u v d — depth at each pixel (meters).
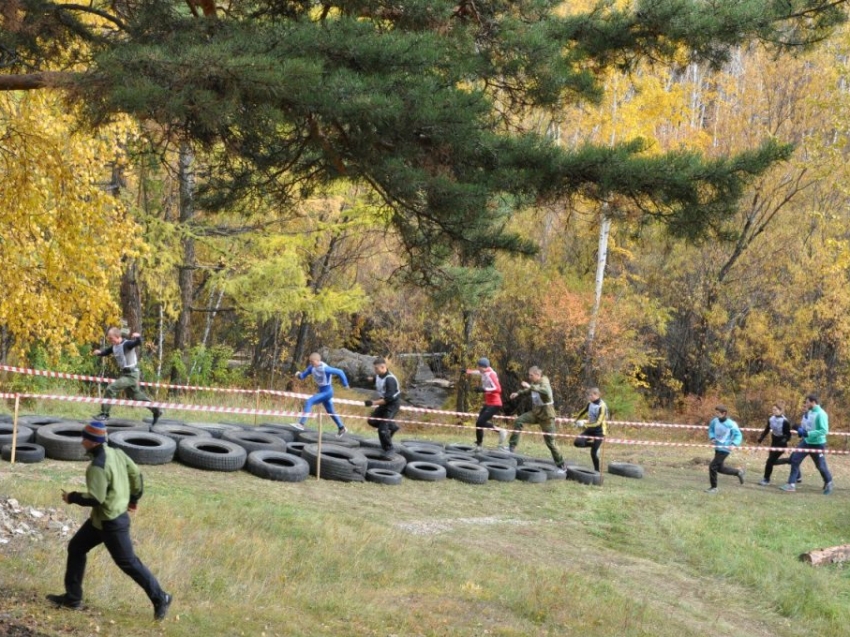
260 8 9.63
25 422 15.62
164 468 14.02
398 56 8.12
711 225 9.15
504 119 10.09
